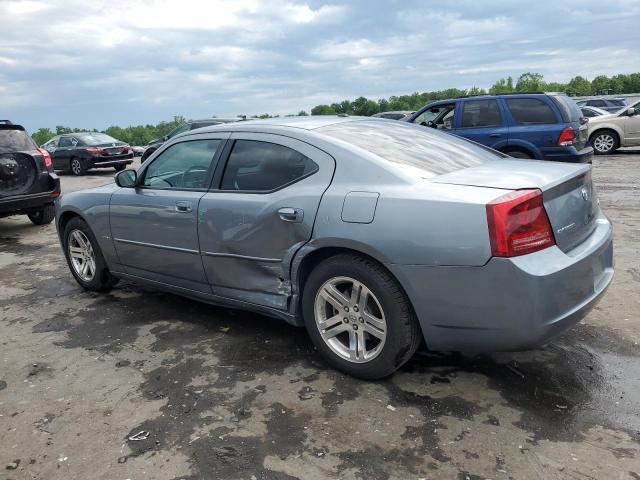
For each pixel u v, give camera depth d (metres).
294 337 3.88
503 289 2.65
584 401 2.91
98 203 4.68
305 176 3.32
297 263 3.30
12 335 4.18
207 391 3.18
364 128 3.74
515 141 8.83
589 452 2.49
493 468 2.41
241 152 3.71
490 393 3.02
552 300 2.66
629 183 10.16
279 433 2.73
